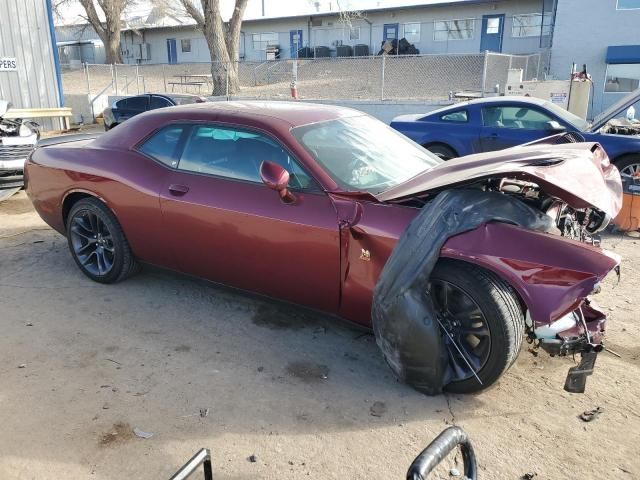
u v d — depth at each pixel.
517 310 2.92
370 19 32.31
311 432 2.86
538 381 3.32
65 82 26.91
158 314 4.19
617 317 4.20
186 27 39.25
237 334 3.89
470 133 9.05
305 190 3.49
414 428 2.89
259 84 24.58
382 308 3.08
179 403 3.09
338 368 3.47
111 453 2.70
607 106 21.56
